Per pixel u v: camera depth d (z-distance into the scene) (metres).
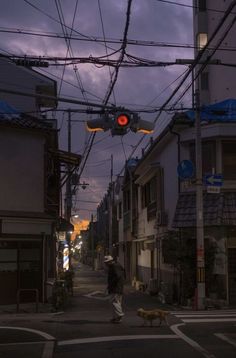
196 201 20.12
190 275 20.88
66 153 24.03
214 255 21.05
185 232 21.66
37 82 29.89
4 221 19.41
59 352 9.95
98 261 78.50
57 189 26.25
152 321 14.16
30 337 11.82
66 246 39.75
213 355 9.55
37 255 20.62
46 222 20.83
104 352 9.84
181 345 10.61
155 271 29.75
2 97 29.67
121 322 14.34
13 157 20.64
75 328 13.14
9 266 19.77
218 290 20.91
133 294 29.25
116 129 13.35
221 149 22.28
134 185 38.72
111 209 56.50
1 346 10.72
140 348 10.25
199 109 19.84
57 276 25.89
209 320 15.00
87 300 24.41
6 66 29.92
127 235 43.41
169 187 26.05
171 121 22.89
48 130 21.61
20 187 20.70
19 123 20.64
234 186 21.89
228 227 21.47
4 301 19.48
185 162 21.06
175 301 22.58
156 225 27.70
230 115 22.22
